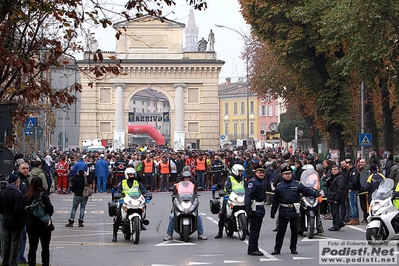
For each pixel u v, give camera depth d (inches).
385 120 1795.0
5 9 588.4
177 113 3403.1
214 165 1840.6
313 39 1667.1
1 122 635.5
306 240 836.0
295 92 2383.1
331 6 1489.9
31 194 601.3
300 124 3380.9
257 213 711.7
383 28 1222.3
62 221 1125.1
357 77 1742.1
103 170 1809.8
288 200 707.4
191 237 888.9
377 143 1898.4
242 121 5378.9
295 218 711.7
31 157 1674.5
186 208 835.4
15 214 612.1
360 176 1029.2
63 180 1800.0
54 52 609.3
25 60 572.1
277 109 5027.1
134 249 783.1
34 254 609.6
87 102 3390.7
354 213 1021.2
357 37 1249.4
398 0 1198.9
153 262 681.6
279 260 676.7
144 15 590.2
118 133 3331.7
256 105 5246.1
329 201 947.3
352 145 1897.1
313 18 1574.8
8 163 639.1
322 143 3036.4
